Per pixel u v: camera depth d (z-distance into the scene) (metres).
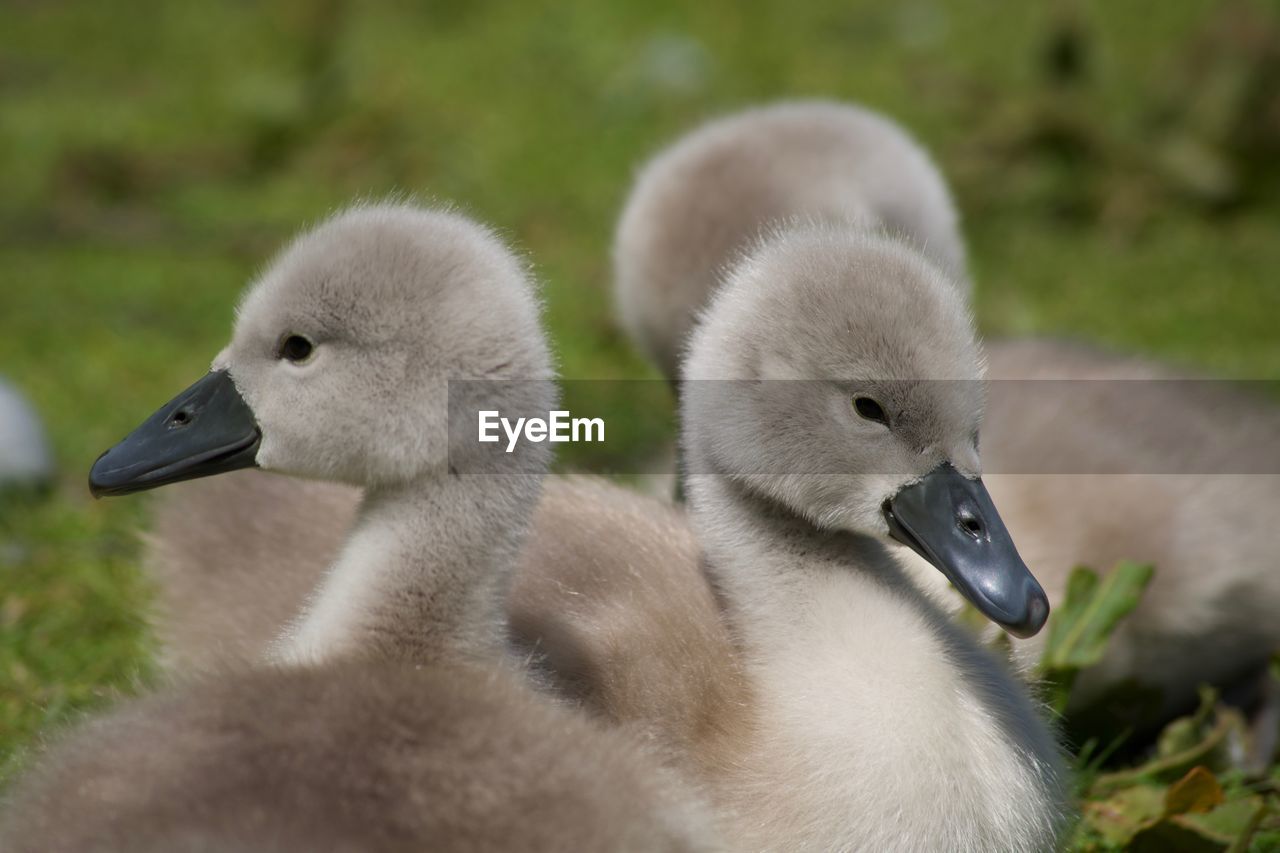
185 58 16.89
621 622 5.05
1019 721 4.91
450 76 14.86
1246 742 6.20
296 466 4.93
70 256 11.63
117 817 3.78
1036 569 6.34
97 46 17.48
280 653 4.83
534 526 5.55
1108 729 6.23
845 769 4.61
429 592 4.74
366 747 3.96
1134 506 6.54
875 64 14.87
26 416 8.08
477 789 3.88
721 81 14.39
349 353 4.80
